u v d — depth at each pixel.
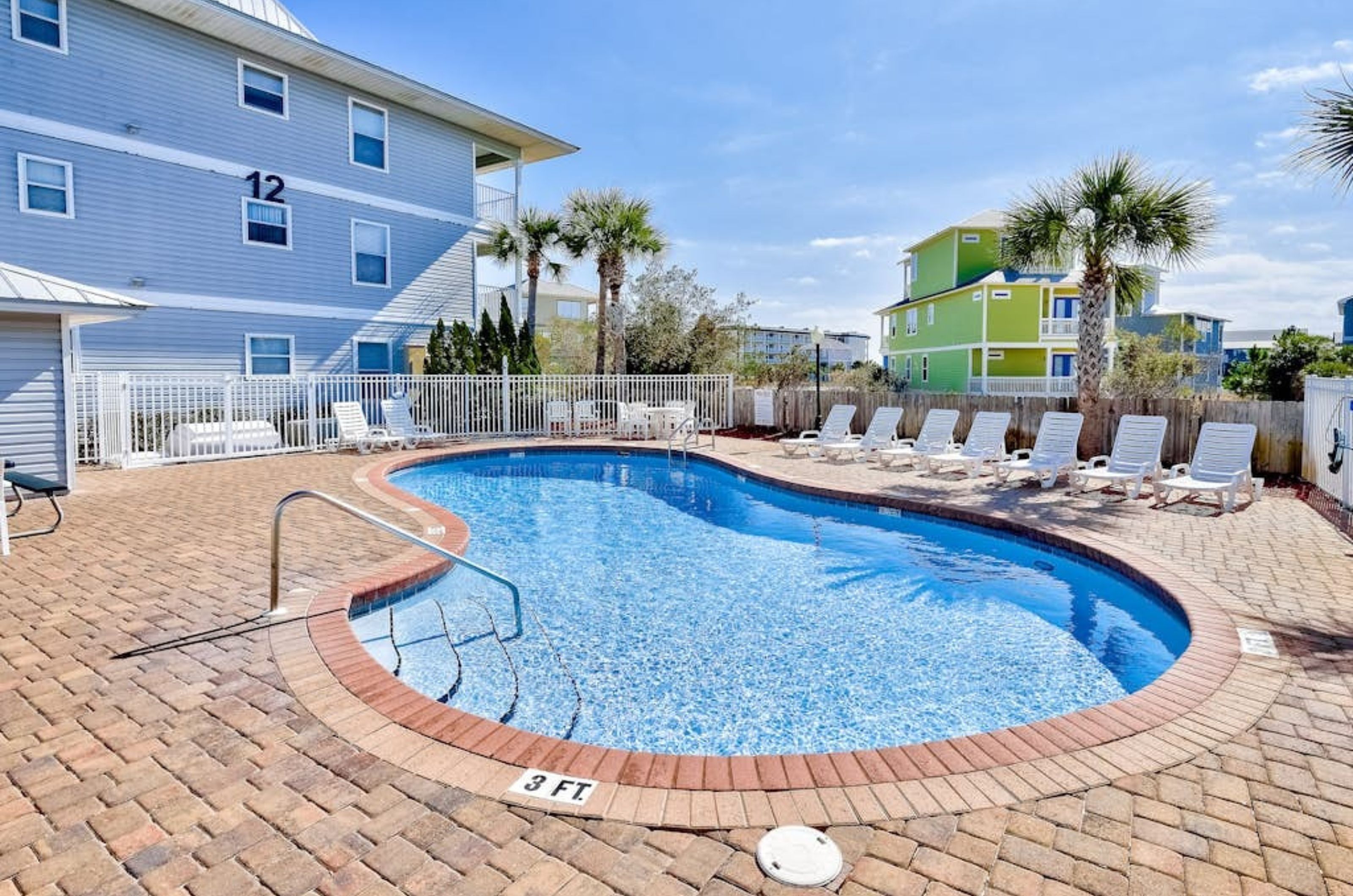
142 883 2.33
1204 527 7.68
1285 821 2.65
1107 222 11.53
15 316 8.89
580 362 28.23
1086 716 3.48
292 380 14.80
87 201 13.62
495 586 6.76
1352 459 8.24
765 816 2.70
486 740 3.24
